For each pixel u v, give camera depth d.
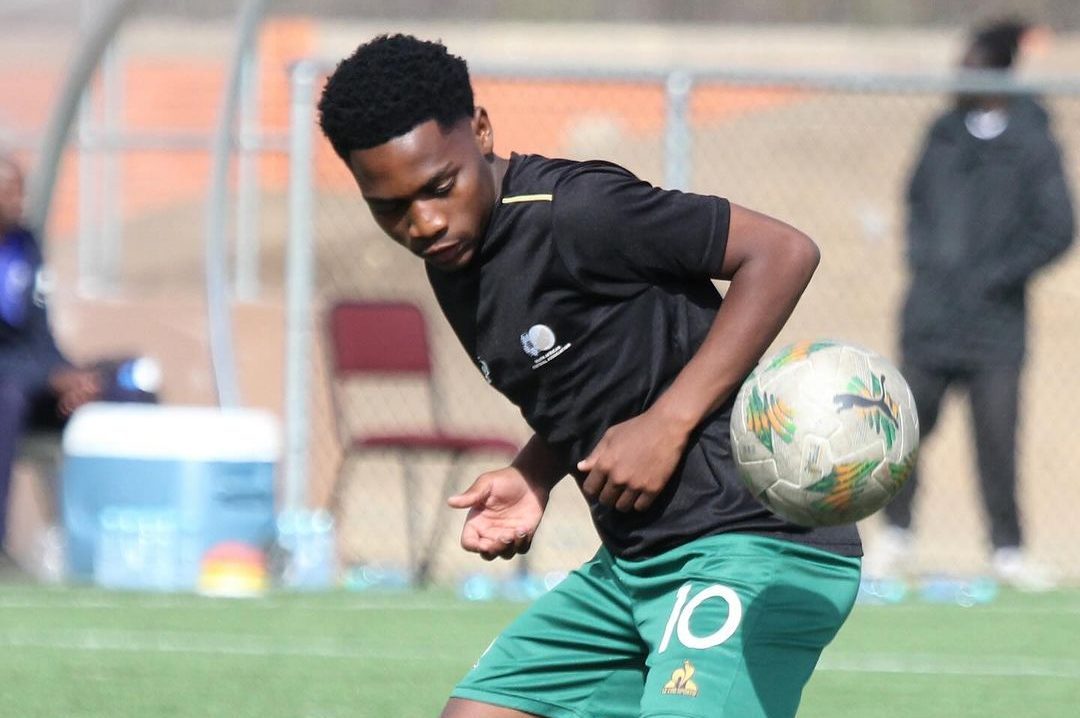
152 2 94.31
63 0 75.06
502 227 12.34
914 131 80.69
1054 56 89.75
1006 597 30.70
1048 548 42.97
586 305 12.49
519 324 12.57
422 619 27.22
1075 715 20.39
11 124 71.50
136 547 30.66
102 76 58.12
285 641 24.91
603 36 103.50
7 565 32.22
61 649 23.98
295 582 32.22
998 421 32.56
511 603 29.17
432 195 12.01
